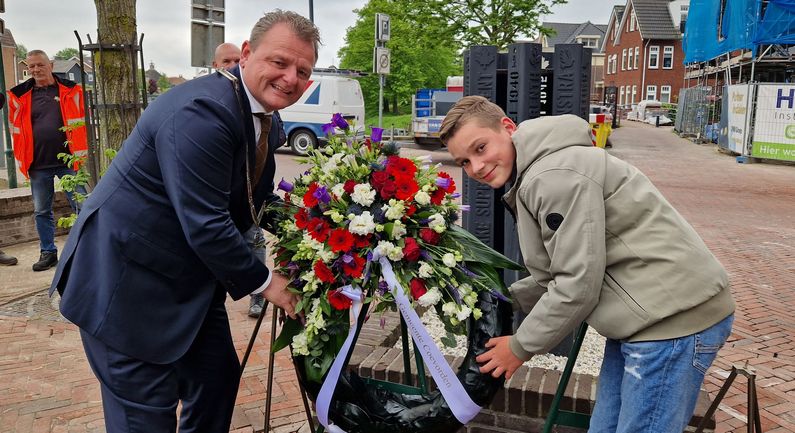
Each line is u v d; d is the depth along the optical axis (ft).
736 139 61.46
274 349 7.68
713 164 57.00
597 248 6.11
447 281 7.06
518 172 6.62
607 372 7.28
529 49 11.40
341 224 7.07
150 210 7.11
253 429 10.81
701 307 6.34
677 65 180.75
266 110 7.63
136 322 7.20
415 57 138.72
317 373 7.45
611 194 6.35
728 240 27.09
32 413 11.25
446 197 7.50
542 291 7.84
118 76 16.43
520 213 6.71
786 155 54.34
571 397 9.31
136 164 7.11
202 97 6.93
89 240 7.26
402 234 7.08
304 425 10.96
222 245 6.97
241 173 7.63
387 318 12.92
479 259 7.36
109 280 7.11
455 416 7.19
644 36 179.83
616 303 6.43
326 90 59.16
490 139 6.84
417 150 59.06
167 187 6.88
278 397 11.95
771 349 14.70
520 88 11.55
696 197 38.91
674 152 68.64
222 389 8.54
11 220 24.34
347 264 6.98
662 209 6.42
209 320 8.25
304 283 7.44
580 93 11.54
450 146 7.05
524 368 10.12
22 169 20.45
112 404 7.54
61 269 7.43
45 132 20.10
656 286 6.30
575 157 6.27
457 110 6.96
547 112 12.91
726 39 70.79
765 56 64.49
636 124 138.72
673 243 6.32
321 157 7.76
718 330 6.44
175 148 6.80
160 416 7.63
